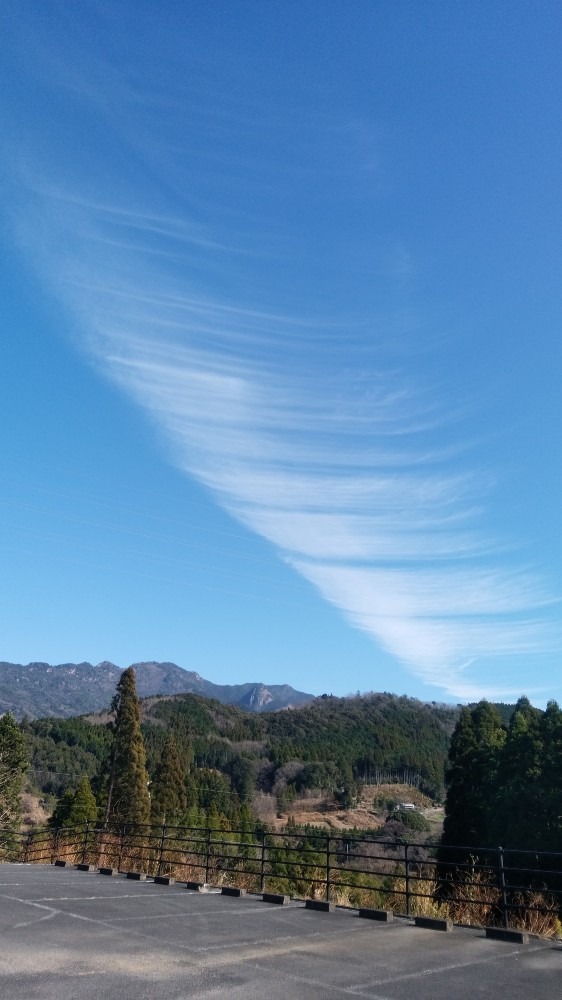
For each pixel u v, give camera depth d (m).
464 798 37.34
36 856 26.84
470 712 40.91
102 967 8.03
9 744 49.75
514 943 10.25
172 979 7.62
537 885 27.22
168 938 9.86
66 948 8.94
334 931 10.85
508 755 31.45
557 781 28.34
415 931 11.03
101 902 12.91
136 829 37.34
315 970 8.26
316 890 16.52
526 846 28.14
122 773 46.94
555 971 8.45
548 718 30.81
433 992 7.38
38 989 7.01
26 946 8.95
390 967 8.52
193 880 18.11
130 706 48.56
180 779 57.53
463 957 9.20
